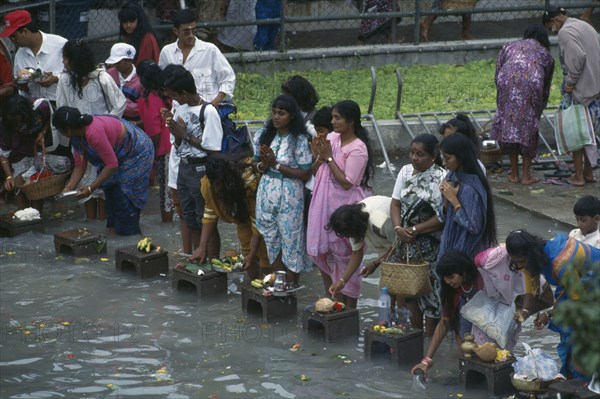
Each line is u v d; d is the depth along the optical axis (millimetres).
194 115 14453
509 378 10727
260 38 27141
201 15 27172
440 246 11625
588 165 19188
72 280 14734
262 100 24375
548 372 10344
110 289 14391
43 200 18047
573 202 18016
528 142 18969
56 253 15992
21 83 17859
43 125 17250
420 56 27391
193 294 14180
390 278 11656
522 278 11016
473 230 11188
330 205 12758
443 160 12266
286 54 26578
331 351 12102
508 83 18891
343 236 12102
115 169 15977
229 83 17688
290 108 12852
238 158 13711
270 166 13039
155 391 10906
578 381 10078
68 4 23984
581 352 6848
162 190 17578
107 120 16062
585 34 18391
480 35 29188
